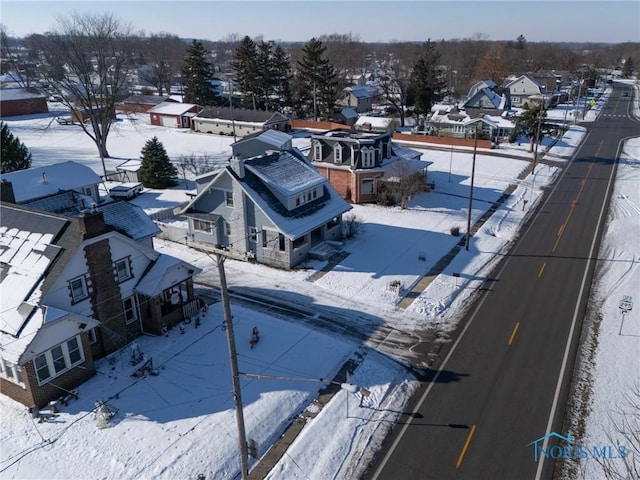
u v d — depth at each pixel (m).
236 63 108.69
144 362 25.94
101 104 65.62
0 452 20.14
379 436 21.45
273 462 19.97
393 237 43.38
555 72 167.00
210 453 20.17
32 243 25.36
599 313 31.14
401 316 31.00
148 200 52.97
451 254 40.19
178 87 158.62
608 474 18.33
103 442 20.66
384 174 52.25
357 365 26.14
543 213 50.56
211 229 39.78
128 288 27.55
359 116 105.12
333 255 39.59
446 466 19.91
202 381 24.52
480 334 29.12
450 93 129.12
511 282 35.59
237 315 30.69
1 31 150.50
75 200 36.44
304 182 39.69
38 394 22.23
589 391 24.09
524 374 25.45
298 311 31.33
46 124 98.94
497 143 82.06
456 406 23.23
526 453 20.53
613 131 95.12
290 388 24.11
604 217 49.03
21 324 22.30
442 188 58.22
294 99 108.88
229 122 90.25
